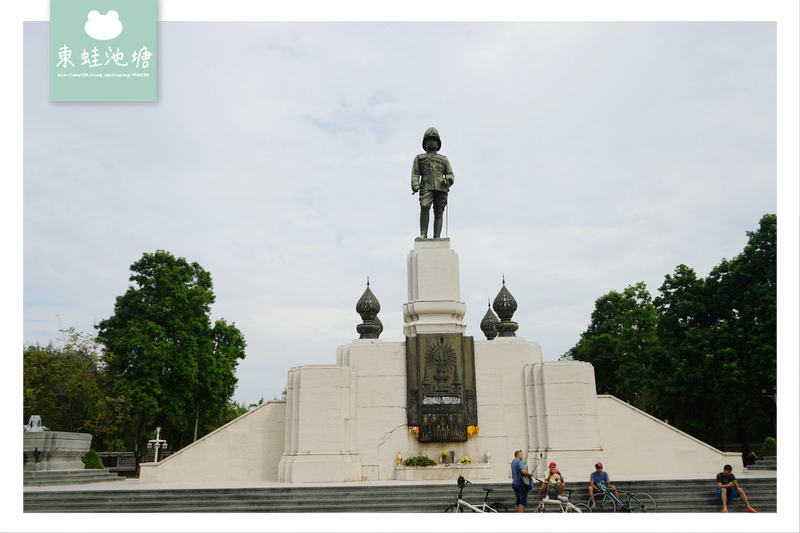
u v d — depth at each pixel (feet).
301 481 82.79
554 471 64.44
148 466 88.22
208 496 68.59
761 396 128.77
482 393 91.15
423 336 92.02
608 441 90.38
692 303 134.92
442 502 66.59
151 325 135.13
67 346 140.87
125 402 130.11
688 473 88.84
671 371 138.00
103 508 65.87
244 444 90.53
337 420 86.12
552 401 87.92
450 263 97.09
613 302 181.57
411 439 88.84
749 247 124.88
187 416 146.30
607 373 177.88
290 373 90.27
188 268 151.33
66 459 95.76
